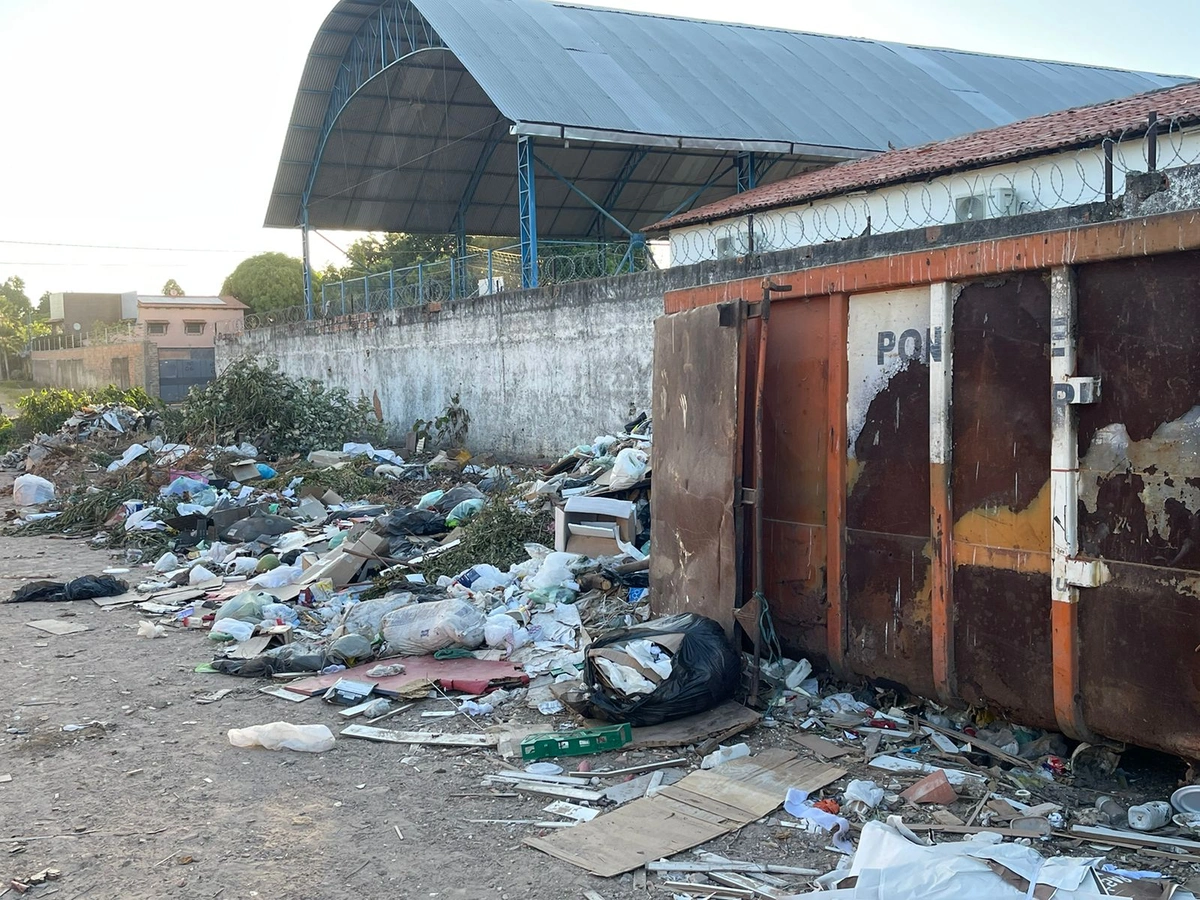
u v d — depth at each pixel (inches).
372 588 320.5
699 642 202.7
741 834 154.3
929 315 182.2
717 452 214.7
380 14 769.6
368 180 926.4
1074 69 954.7
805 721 197.8
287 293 1972.2
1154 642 150.6
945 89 827.4
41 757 194.7
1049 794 162.1
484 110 843.4
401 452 679.7
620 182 914.7
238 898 139.8
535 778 178.4
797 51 853.8
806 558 209.8
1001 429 171.3
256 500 486.0
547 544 340.2
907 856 135.7
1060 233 158.1
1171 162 376.5
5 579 371.9
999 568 172.2
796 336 210.8
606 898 137.0
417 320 695.1
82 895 141.4
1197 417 144.3
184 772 185.9
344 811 167.8
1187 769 161.8
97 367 1642.5
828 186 510.6
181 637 285.9
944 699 184.7
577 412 553.6
